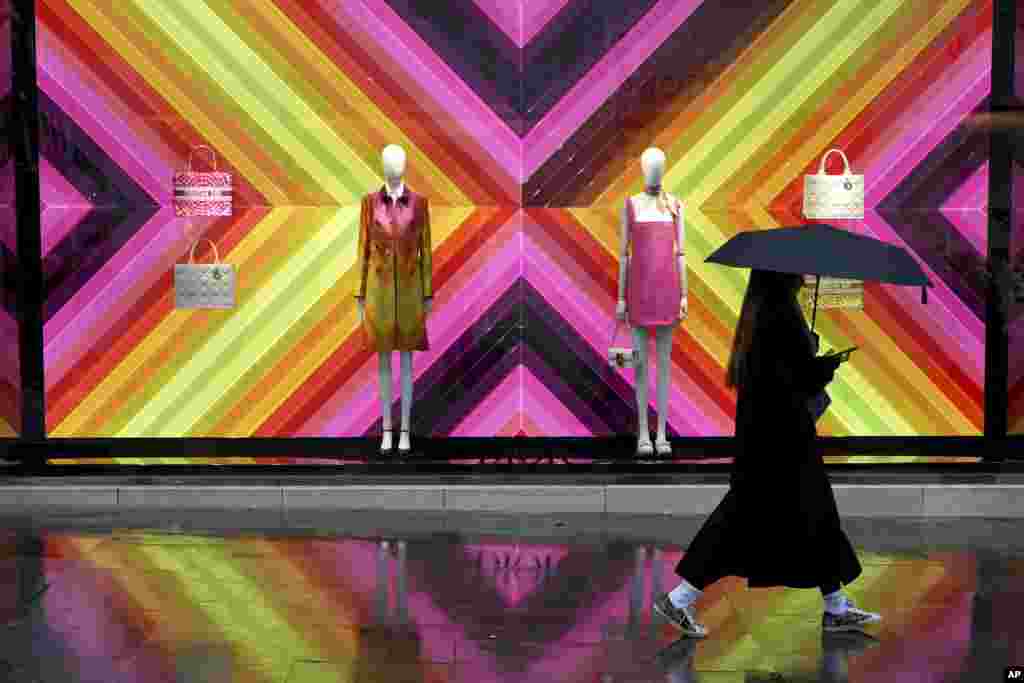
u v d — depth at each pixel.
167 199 11.77
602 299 11.82
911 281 7.41
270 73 11.74
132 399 11.83
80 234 11.76
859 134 11.79
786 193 11.80
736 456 7.75
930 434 11.89
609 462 11.70
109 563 9.34
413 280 11.36
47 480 11.30
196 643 7.62
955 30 11.74
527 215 11.80
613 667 7.25
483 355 11.84
